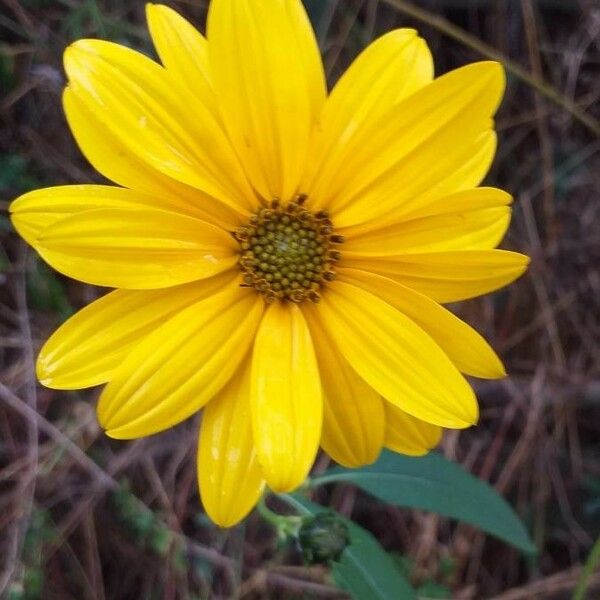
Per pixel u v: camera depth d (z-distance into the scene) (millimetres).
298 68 99
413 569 187
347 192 107
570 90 203
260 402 98
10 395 172
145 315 101
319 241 108
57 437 173
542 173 204
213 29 96
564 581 189
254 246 108
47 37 180
